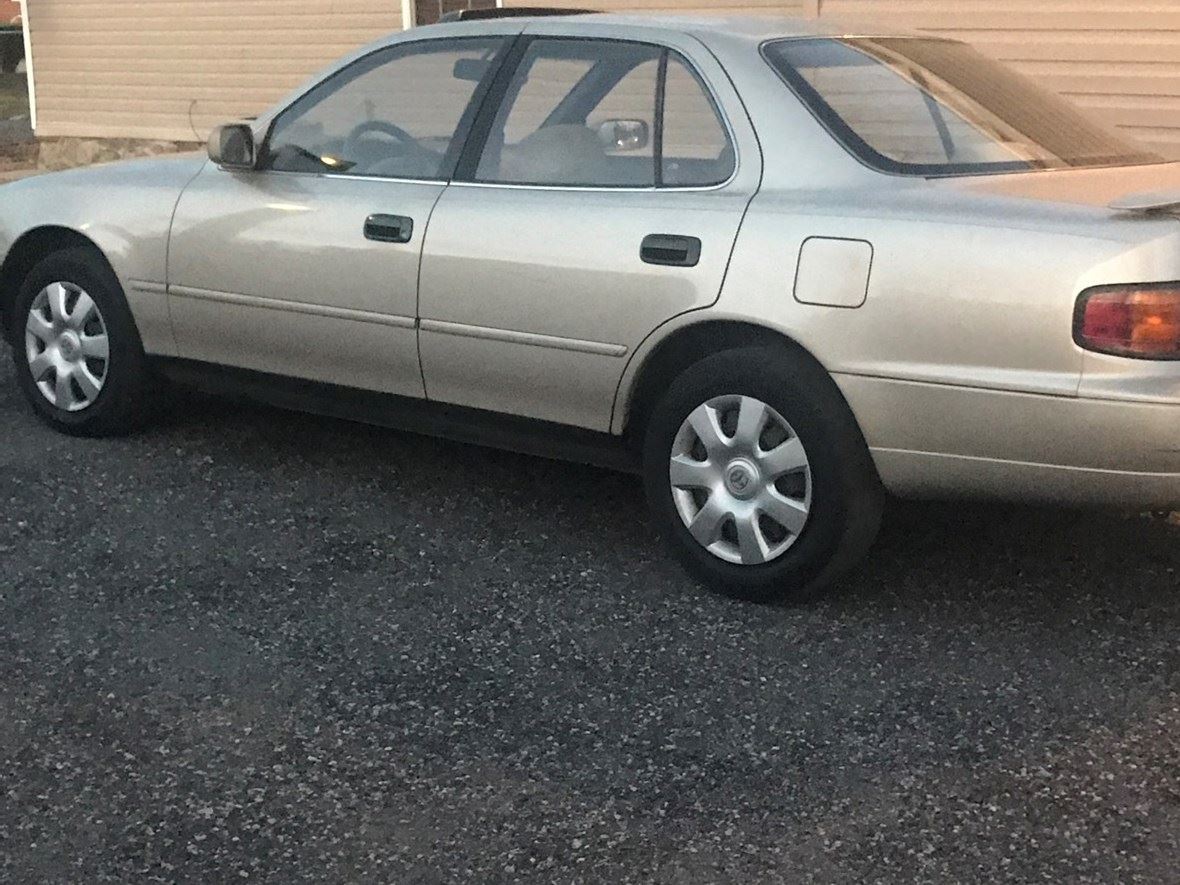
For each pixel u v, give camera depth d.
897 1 8.46
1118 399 3.74
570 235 4.61
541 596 4.55
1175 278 3.73
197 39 13.70
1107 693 3.91
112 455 5.90
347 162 5.28
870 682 3.97
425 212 4.94
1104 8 7.69
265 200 5.35
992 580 4.66
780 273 4.18
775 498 4.31
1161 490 3.83
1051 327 3.80
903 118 4.45
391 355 5.10
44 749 3.63
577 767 3.54
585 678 4.00
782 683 3.97
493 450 6.05
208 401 6.69
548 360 4.71
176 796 3.42
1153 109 7.64
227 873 3.12
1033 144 4.55
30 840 3.24
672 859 3.17
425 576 4.70
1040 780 3.47
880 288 4.02
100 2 14.48
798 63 4.53
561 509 5.35
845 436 4.18
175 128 14.22
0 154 15.55
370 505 5.36
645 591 4.59
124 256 5.73
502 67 4.99
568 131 4.78
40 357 6.09
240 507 5.32
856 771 3.52
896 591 4.57
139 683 3.97
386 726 3.74
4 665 4.07
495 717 3.79
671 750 3.62
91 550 4.90
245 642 4.22
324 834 3.27
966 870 3.12
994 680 3.98
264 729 3.73
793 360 4.24
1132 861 3.14
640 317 4.46
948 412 3.98
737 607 4.46
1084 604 4.48
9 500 5.37
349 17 12.45
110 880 3.10
